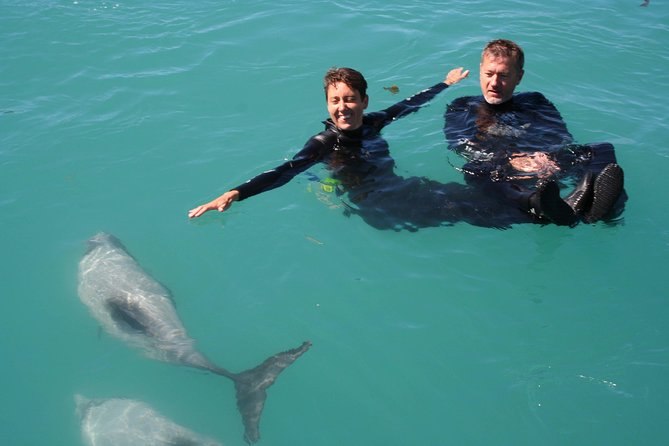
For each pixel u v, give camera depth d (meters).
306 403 2.54
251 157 3.55
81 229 3.21
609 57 4.26
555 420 2.44
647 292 2.79
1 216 3.26
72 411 2.58
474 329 2.71
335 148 3.25
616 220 3.02
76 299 2.95
